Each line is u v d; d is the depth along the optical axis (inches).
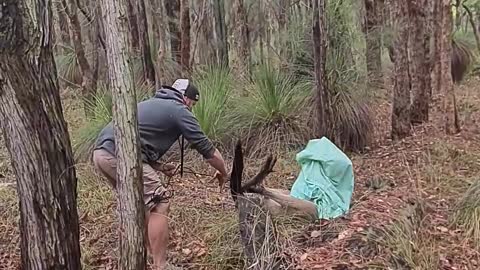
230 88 283.1
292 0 350.0
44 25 114.6
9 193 217.8
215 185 218.4
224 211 189.5
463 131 298.0
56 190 118.0
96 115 269.9
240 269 155.3
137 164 109.5
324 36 241.8
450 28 289.0
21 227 120.3
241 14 373.7
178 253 167.9
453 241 167.9
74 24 349.7
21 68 111.7
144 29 301.1
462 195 193.9
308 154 185.9
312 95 269.4
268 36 444.1
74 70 427.5
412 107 317.7
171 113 153.3
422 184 211.5
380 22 389.7
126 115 107.3
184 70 332.5
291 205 166.7
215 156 158.7
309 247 151.6
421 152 252.2
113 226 189.5
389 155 255.1
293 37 290.0
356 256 144.4
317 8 238.2
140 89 284.8
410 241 156.6
